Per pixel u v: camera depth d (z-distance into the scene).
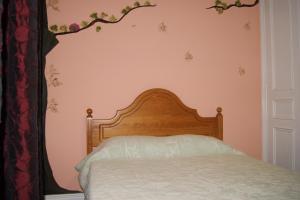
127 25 2.44
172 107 2.47
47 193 2.27
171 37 2.53
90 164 1.90
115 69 2.41
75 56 2.34
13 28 0.92
